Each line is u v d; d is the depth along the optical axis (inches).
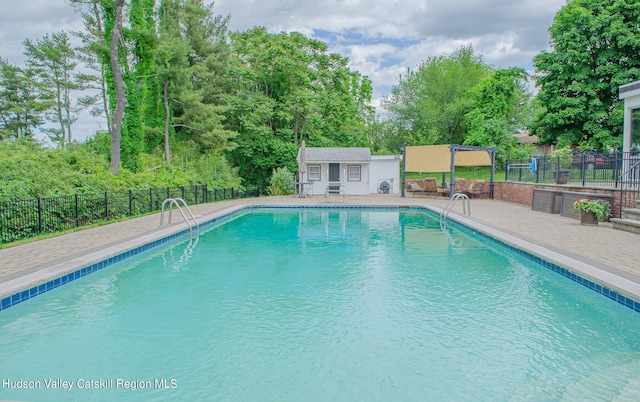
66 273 221.3
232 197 892.0
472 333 162.9
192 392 119.6
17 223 320.8
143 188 577.6
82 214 407.5
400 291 218.1
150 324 172.9
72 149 688.4
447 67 1711.4
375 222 512.7
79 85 1237.1
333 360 139.8
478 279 241.8
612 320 176.9
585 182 532.1
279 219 543.8
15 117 1417.3
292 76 1156.5
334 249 334.6
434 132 1482.5
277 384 124.0
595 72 869.8
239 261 291.4
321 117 1185.4
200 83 1179.3
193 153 1031.0
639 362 138.0
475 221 434.3
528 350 147.4
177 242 367.9
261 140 1123.9
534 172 642.8
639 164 419.8
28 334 162.7
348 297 208.5
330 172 1002.7
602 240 309.7
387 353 145.3
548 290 219.3
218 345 151.9
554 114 902.4
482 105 1285.7
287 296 210.4
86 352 146.5
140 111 813.2
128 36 802.8
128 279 243.6
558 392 118.2
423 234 414.3
